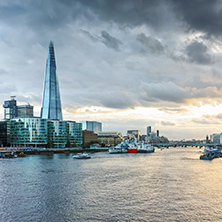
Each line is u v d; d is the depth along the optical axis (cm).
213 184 11875
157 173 15312
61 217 7419
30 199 9125
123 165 19788
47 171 15525
